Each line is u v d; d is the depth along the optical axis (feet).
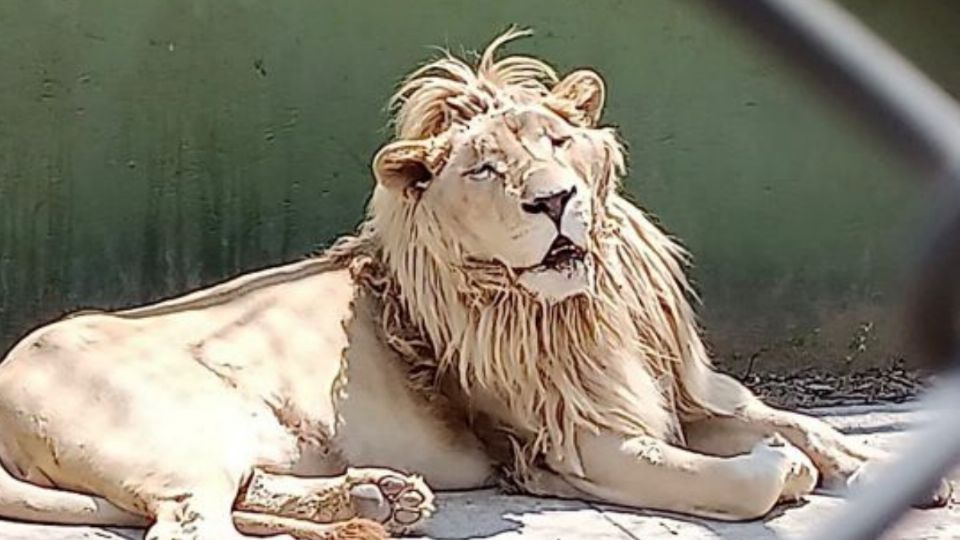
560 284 20.54
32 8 27.32
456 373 21.86
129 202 28.17
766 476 20.63
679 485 20.95
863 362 30.07
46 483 20.80
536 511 21.20
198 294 22.67
